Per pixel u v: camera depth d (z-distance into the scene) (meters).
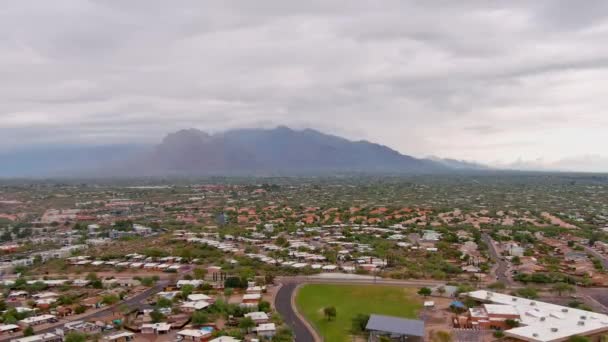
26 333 194.38
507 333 186.00
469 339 186.75
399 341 188.25
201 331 191.12
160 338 189.38
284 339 185.88
